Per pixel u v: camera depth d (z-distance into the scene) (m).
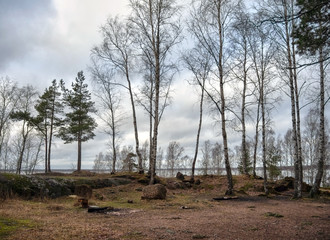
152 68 22.52
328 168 41.69
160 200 14.20
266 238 6.36
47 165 33.81
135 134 24.16
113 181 19.84
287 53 16.89
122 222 8.12
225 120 17.98
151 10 20.34
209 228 7.47
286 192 20.52
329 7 6.33
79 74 36.09
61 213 9.43
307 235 6.64
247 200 15.39
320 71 16.31
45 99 34.28
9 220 7.43
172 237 6.34
